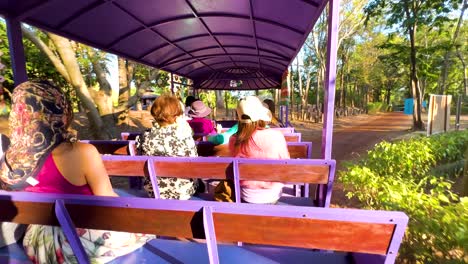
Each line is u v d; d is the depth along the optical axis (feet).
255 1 14.39
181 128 9.85
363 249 4.32
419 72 54.19
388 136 45.32
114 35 17.48
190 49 25.31
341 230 4.27
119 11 14.69
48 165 5.12
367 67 129.59
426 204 9.21
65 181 5.23
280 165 8.45
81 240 5.53
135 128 47.88
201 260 6.07
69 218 5.11
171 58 26.53
